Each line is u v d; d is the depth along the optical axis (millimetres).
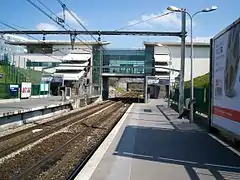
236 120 11375
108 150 11422
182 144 12852
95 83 71250
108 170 8625
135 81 129125
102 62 71750
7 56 65938
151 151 11336
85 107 45344
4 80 43438
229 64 12484
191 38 22391
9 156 12164
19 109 24578
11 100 36406
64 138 16859
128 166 9086
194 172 8562
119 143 12891
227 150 11664
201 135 15414
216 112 14758
